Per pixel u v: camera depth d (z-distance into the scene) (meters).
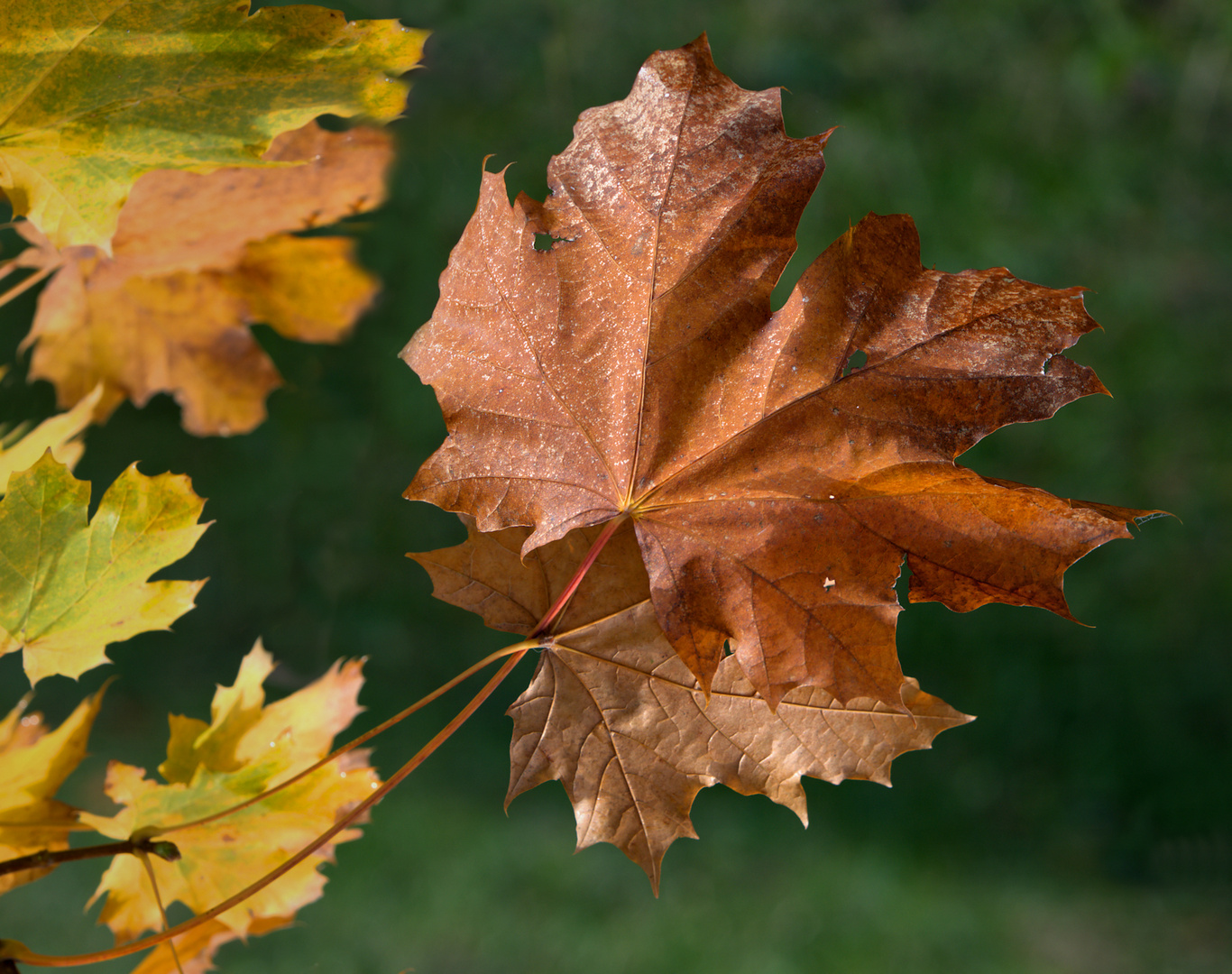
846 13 3.18
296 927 2.21
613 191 0.73
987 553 0.73
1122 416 3.11
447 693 2.88
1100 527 0.72
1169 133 3.39
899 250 0.73
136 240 0.84
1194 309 3.25
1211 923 2.34
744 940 2.27
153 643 2.82
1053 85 3.25
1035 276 3.05
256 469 3.00
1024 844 2.61
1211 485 3.05
